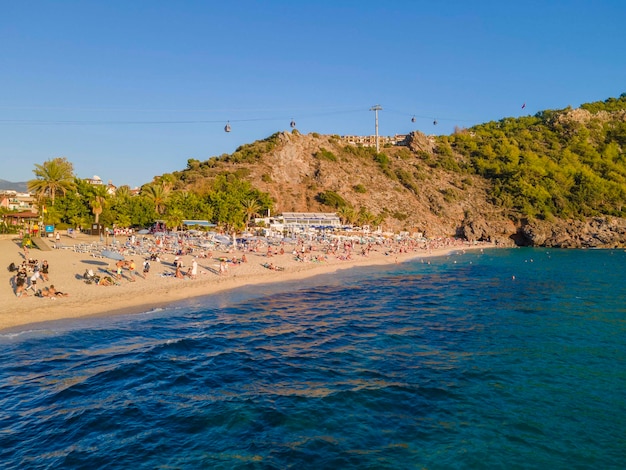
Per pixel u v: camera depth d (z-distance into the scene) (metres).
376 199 137.75
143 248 57.91
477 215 133.38
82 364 19.98
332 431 14.51
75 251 54.22
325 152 153.00
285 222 112.81
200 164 155.25
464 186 149.75
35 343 22.34
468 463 12.73
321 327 28.28
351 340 25.45
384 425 14.99
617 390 18.20
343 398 17.09
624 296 41.09
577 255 91.75
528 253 97.06
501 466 12.60
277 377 19.30
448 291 43.41
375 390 17.95
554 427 15.00
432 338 26.08
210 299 35.19
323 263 61.28
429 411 16.12
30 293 31.05
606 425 15.16
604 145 170.12
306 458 12.80
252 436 14.05
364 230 116.75
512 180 145.75
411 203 139.00
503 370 20.53
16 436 13.79
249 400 16.73
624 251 105.12
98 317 27.72
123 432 14.15
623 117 193.88
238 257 58.44
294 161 147.12
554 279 52.94
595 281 51.31
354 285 46.16
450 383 18.86
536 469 12.45
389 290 43.47
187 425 14.69
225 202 89.44
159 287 36.69
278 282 45.69
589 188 133.88
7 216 87.94
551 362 21.67
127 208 92.88
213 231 91.00
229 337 25.25
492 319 31.19
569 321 30.58
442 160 166.12
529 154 161.75
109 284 35.81
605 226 121.31
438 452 13.30
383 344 24.72
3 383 17.67
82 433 14.02
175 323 27.58
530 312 33.66
